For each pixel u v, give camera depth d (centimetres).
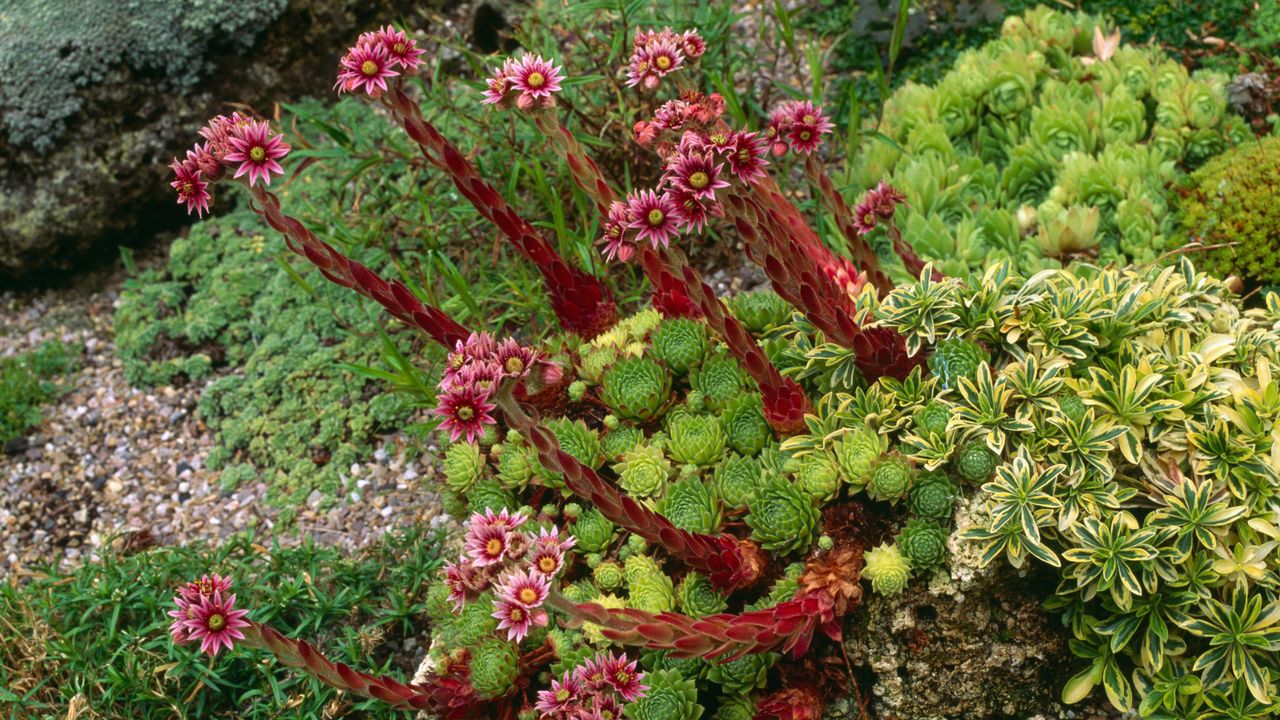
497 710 85
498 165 114
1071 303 87
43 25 121
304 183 123
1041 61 114
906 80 122
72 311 125
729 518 89
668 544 81
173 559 102
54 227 123
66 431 117
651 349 94
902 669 85
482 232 115
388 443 112
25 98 121
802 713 83
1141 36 119
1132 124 110
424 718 89
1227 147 109
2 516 112
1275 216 100
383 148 114
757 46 117
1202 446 83
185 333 120
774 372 86
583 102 118
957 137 116
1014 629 84
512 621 75
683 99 87
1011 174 111
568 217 115
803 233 94
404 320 88
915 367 88
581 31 125
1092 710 86
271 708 94
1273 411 84
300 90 128
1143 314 87
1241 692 82
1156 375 84
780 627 80
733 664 84
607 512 79
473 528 76
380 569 100
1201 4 119
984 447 84
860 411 88
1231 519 81
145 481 113
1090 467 84
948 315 87
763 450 89
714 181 80
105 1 122
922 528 83
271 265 121
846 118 120
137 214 126
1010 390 85
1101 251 105
